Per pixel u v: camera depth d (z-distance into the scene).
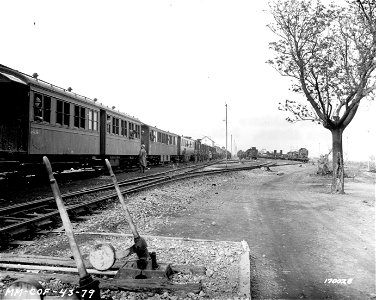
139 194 14.22
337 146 17.20
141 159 25.69
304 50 16.78
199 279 5.05
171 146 43.75
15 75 13.32
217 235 8.12
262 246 7.25
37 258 5.47
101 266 4.18
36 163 15.25
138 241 4.86
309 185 21.66
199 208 11.97
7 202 11.16
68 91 17.16
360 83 15.74
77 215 9.40
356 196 15.83
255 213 11.09
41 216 8.17
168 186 17.94
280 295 4.85
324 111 16.86
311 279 5.47
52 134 15.20
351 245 7.39
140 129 30.09
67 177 19.77
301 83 16.81
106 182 18.61
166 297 4.42
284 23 16.67
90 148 19.42
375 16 15.71
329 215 10.84
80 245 6.77
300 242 7.60
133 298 4.38
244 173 32.09
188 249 6.62
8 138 13.55
